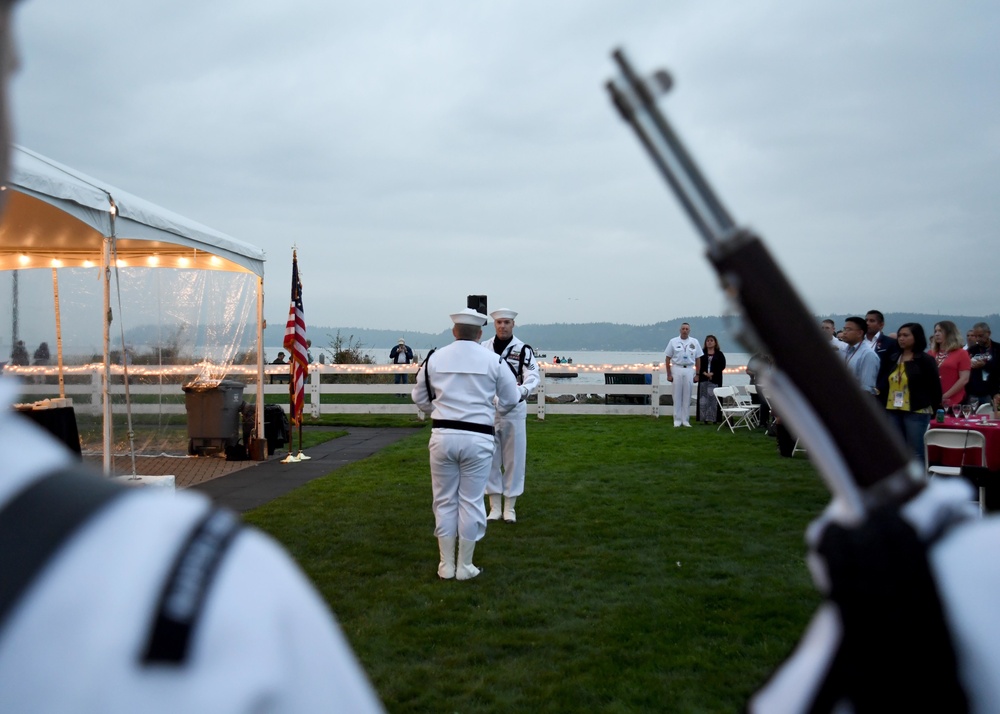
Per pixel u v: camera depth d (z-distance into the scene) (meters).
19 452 0.47
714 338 15.52
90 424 10.66
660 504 7.80
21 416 0.51
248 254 10.43
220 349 11.11
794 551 6.09
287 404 16.72
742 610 4.80
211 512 0.51
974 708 0.64
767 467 10.01
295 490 8.52
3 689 0.41
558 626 4.59
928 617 0.65
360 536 6.57
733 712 3.57
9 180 0.52
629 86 0.70
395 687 3.83
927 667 0.64
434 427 5.49
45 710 0.41
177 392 11.22
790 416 0.71
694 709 3.60
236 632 0.45
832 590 0.68
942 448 7.38
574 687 3.82
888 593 0.65
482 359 5.54
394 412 16.03
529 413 17.45
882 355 9.27
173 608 0.43
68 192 6.09
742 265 0.68
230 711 0.43
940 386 7.34
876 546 0.66
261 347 10.99
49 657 0.42
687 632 4.48
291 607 0.51
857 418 0.69
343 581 5.41
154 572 0.44
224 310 10.98
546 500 8.03
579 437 13.26
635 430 14.39
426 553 6.07
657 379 17.16
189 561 0.46
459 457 5.41
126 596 0.43
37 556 0.43
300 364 10.77
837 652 0.69
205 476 9.43
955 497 0.72
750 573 5.55
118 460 10.45
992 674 0.64
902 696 0.64
